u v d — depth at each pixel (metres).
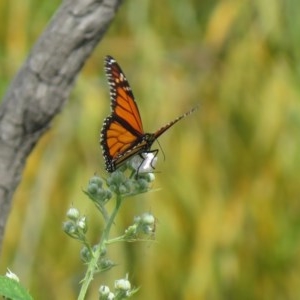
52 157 10.98
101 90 11.07
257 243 11.37
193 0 11.41
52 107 6.26
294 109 11.06
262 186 11.22
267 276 11.44
